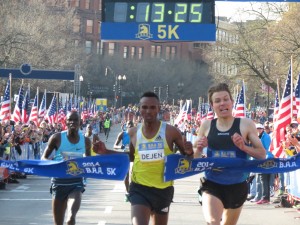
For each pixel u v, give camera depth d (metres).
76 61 79.12
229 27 56.22
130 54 117.12
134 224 7.61
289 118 18.09
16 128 24.59
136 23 19.64
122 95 109.88
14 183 22.31
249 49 45.56
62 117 43.06
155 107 7.89
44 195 18.61
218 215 7.80
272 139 18.23
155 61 111.56
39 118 38.22
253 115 46.44
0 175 14.17
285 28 40.69
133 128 8.09
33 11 64.25
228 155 8.00
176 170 7.94
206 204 7.90
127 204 16.38
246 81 48.03
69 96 60.97
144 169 7.93
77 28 114.00
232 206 8.05
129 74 110.00
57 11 80.62
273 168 8.09
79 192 9.70
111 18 19.70
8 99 28.23
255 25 46.28
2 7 53.03
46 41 61.78
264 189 16.92
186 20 19.47
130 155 8.24
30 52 51.03
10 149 21.91
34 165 8.52
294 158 8.13
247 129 7.96
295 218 14.10
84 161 8.42
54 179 9.69
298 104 21.47
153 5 19.58
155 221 8.14
